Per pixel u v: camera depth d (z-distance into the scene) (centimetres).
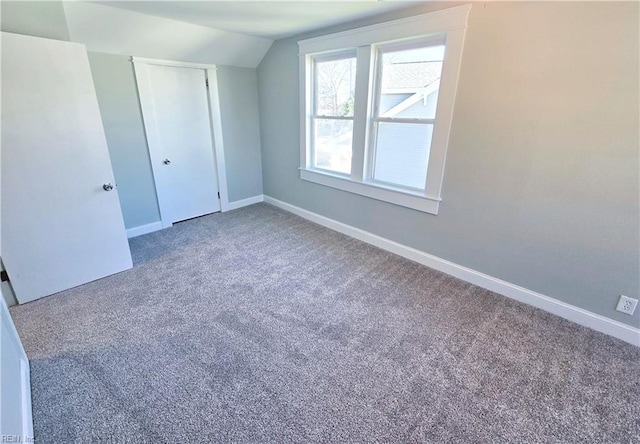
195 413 146
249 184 450
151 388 158
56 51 204
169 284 252
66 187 227
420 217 278
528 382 163
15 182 205
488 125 218
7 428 107
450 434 137
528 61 192
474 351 184
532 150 203
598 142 178
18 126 199
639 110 163
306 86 346
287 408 149
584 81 176
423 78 252
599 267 194
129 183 331
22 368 154
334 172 357
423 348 186
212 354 180
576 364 175
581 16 170
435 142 248
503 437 136
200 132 377
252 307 224
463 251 257
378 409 148
